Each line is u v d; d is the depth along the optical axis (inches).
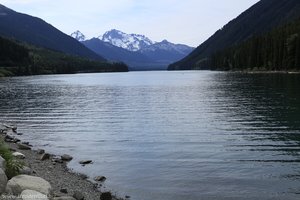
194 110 2269.9
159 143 1336.1
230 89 3796.8
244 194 808.3
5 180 639.1
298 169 971.3
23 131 1681.8
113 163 1087.0
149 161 1094.4
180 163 1059.3
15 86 5177.2
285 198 780.6
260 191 822.5
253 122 1732.3
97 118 2043.6
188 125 1717.5
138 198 802.8
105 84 5664.4
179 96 3262.8
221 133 1496.1
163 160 1099.3
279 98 2674.7
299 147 1214.3
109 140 1424.7
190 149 1226.6
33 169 970.7
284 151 1165.7
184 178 924.0
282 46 6939.0
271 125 1631.4
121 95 3560.5
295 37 6569.9
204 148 1237.1
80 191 799.1
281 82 4306.1
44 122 1941.4
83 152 1240.8
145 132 1567.4
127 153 1202.6
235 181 891.4
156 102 2810.0
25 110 2458.2
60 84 5703.7
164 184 886.4
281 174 932.6
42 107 2628.0
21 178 721.6
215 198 792.3
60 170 1005.2
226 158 1098.7
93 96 3501.5
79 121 1950.1
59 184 855.7
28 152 1220.5
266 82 4471.0
